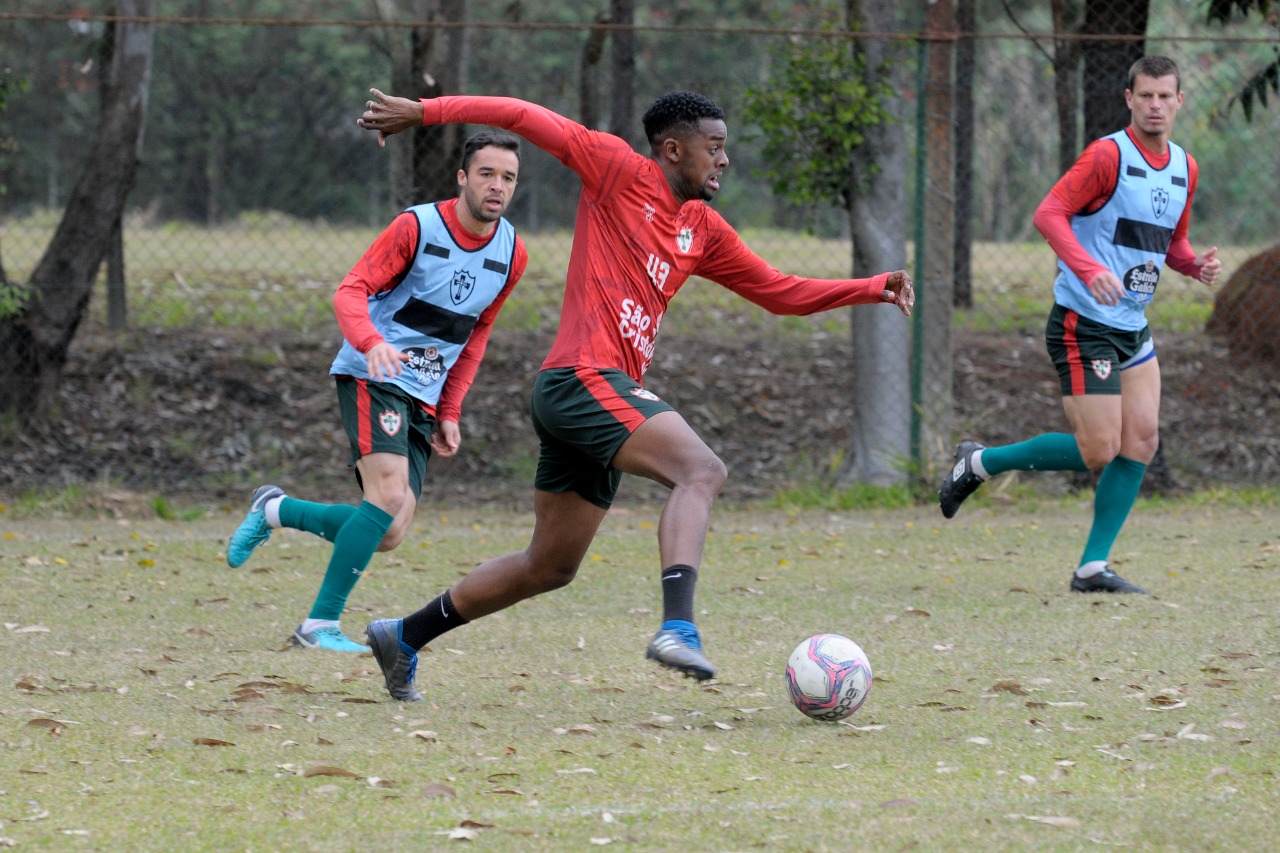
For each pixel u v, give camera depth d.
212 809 12.39
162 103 114.56
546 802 12.59
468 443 43.34
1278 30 45.41
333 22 34.81
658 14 86.06
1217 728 15.35
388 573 28.02
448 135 43.59
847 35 36.88
